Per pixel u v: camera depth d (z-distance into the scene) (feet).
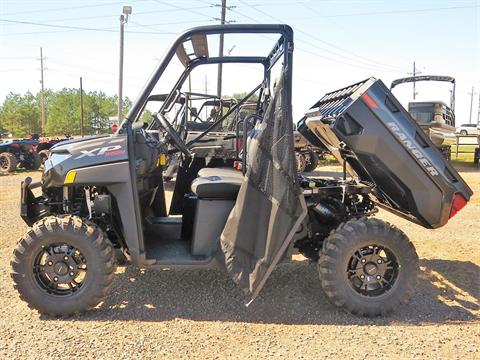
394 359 10.15
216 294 13.80
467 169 55.77
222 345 10.73
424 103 53.06
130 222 12.02
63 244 12.07
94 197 12.62
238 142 16.57
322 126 13.94
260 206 11.49
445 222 12.92
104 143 12.20
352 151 12.44
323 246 12.41
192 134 25.58
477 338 11.16
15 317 12.17
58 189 13.44
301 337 11.14
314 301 13.35
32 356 10.19
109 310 12.62
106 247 12.01
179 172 16.56
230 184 12.46
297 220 11.33
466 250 18.81
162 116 15.01
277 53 13.75
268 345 10.75
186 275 15.31
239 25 11.86
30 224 13.87
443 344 10.85
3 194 33.94
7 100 285.23
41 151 54.13
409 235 21.33
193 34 12.09
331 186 13.43
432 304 13.28
